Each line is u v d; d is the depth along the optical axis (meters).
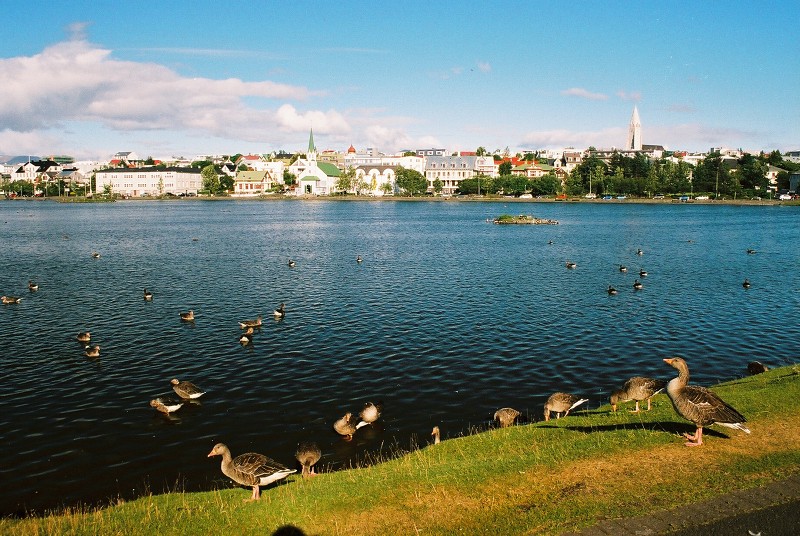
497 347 38.59
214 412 28.58
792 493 14.48
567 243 105.19
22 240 111.06
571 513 14.11
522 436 21.64
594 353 37.31
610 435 19.14
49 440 25.67
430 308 50.47
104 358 37.00
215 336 41.91
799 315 47.78
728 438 18.08
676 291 58.66
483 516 14.34
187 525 15.44
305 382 32.47
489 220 164.38
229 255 89.00
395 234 125.00
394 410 28.69
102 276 68.94
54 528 15.73
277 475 18.17
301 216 186.00
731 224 144.50
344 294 57.28
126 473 22.92
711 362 35.69
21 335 42.53
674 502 14.30
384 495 15.92
